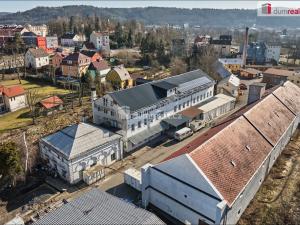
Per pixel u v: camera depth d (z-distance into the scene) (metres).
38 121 62.47
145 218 26.44
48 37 165.00
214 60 106.12
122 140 49.44
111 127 52.84
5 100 69.25
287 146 51.66
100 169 43.38
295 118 52.78
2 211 36.22
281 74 93.31
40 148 47.12
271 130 44.28
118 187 41.59
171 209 35.03
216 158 32.97
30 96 69.12
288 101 56.75
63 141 43.50
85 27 192.12
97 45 148.00
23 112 68.69
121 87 87.62
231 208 30.20
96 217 26.89
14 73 102.56
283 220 33.78
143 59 124.88
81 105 70.75
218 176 31.06
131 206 28.48
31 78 96.19
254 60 149.12
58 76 101.44
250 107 48.09
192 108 65.69
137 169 45.94
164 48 135.12
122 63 121.44
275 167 44.88
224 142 35.78
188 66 105.00
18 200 38.53
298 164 45.66
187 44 144.62
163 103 57.97
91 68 97.12
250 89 61.16
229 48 158.62
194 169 30.50
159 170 34.59
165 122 59.22
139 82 91.56
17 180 41.31
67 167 41.41
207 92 72.94
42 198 38.81
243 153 36.19
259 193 38.84
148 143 55.19
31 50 109.62
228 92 82.12
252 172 34.34
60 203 37.91
